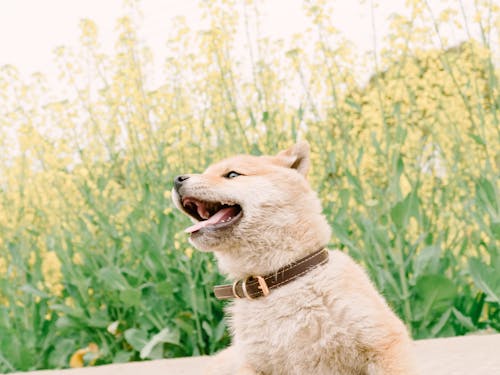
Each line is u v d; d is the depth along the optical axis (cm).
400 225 127
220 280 134
